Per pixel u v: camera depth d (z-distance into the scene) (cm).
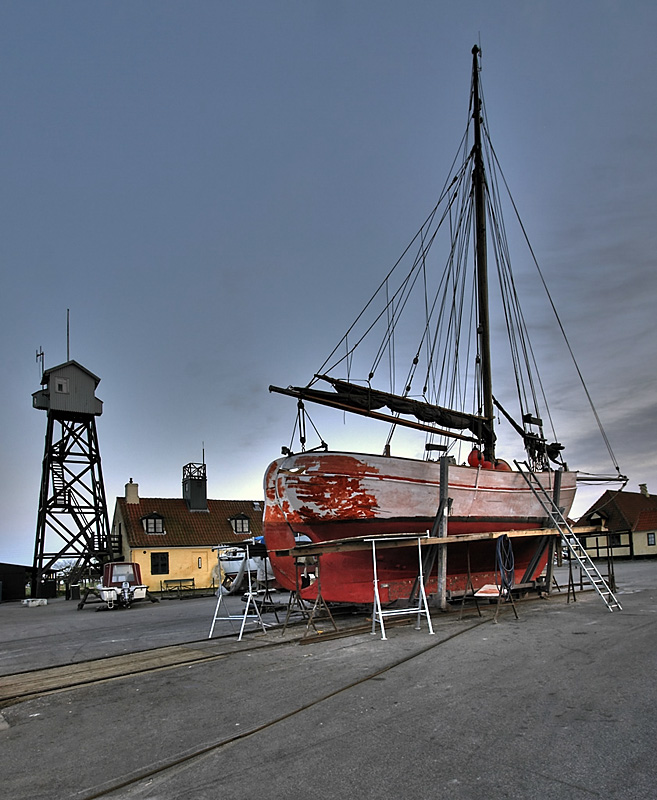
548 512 1366
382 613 980
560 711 510
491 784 367
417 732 470
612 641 836
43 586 3250
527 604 1348
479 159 1938
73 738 511
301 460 1267
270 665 780
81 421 3566
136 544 3650
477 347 1822
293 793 369
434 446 1520
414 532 1305
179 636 1141
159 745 478
